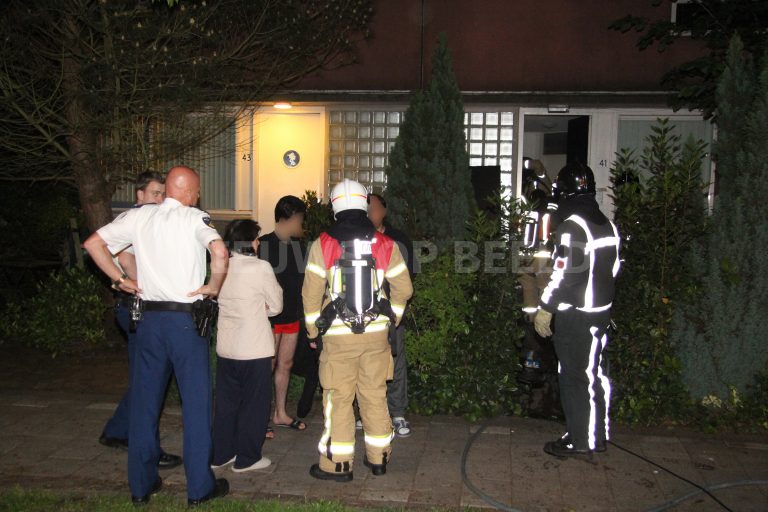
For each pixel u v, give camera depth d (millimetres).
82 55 6996
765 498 4410
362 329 4469
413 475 4707
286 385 5461
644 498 4398
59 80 6996
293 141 9742
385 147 9352
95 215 7738
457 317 5688
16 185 9336
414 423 5699
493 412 5766
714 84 7410
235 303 4648
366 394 4629
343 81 9094
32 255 9344
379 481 4613
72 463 4855
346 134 9438
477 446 5199
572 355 4875
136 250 4215
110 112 7211
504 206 5867
